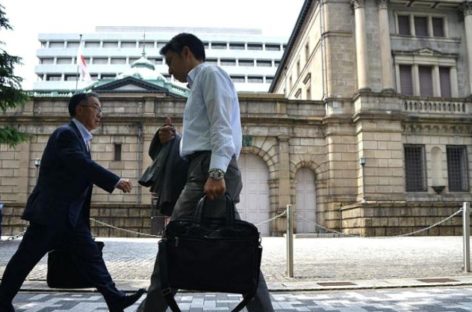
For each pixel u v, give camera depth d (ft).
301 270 31.14
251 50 331.36
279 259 37.32
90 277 14.42
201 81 11.41
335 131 85.61
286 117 85.66
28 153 84.17
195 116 11.46
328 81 88.28
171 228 9.69
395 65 91.76
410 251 43.86
